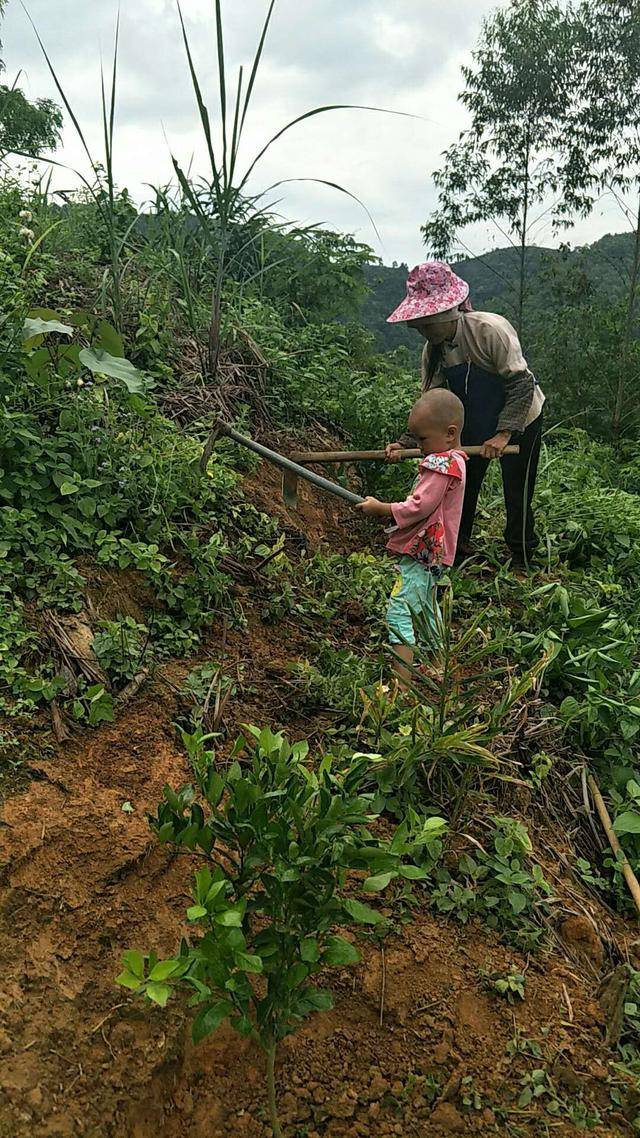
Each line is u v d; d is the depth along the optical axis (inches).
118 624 122.6
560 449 277.4
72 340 173.3
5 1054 81.9
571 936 110.7
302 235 268.5
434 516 129.7
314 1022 93.7
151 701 120.2
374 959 99.3
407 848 78.6
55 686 113.5
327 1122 87.6
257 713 125.6
